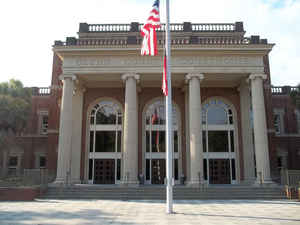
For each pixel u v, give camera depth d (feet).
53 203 57.00
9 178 68.33
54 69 112.37
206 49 82.94
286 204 55.77
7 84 106.32
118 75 86.79
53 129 106.01
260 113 79.92
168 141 45.60
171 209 43.75
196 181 74.79
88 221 36.45
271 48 83.05
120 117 98.48
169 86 47.50
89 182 93.15
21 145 118.73
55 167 102.42
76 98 93.66
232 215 41.68
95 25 109.09
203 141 95.91
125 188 69.72
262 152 77.10
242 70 83.61
